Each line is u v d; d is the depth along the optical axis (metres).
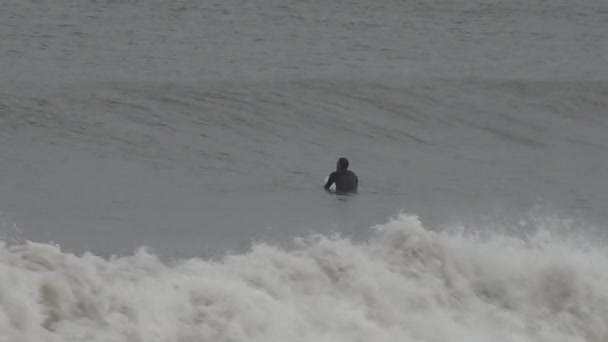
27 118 68.12
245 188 57.22
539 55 122.19
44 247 32.41
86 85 79.12
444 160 71.12
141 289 32.56
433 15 145.25
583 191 62.56
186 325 32.16
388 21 138.00
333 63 104.50
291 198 55.28
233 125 74.31
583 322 39.84
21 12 122.19
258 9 138.38
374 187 60.16
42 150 61.91
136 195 52.66
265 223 47.94
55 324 30.23
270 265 36.03
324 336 34.16
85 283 31.83
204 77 89.06
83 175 56.50
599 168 71.75
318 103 82.56
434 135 79.56
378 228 42.81
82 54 98.88
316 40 119.75
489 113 87.31
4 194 50.12
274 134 73.94
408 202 56.00
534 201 58.53
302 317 34.47
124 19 123.56
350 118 80.31
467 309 38.34
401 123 81.38
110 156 62.41
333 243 37.88
